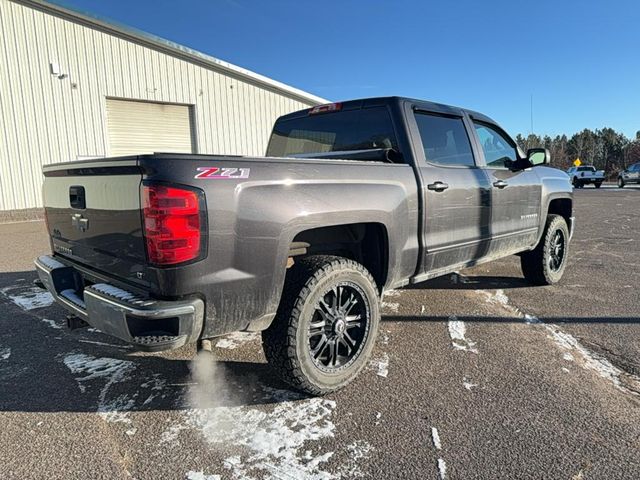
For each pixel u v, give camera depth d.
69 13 13.07
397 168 3.45
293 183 2.71
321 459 2.34
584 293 5.41
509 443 2.45
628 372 3.30
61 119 13.27
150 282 2.36
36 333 4.17
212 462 2.32
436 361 3.49
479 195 4.24
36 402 2.94
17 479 2.20
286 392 3.05
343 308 3.06
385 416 2.74
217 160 2.41
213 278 2.38
